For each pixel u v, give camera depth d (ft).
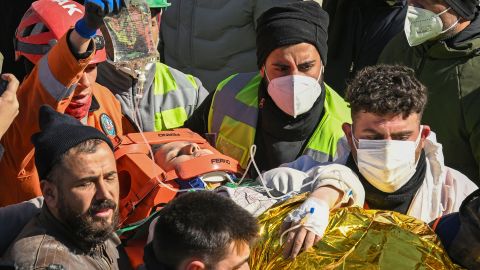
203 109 12.64
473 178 12.32
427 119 12.55
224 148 12.10
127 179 10.43
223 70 16.33
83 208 7.84
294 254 8.11
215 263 7.30
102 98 11.55
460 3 12.19
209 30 16.12
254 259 8.45
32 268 7.63
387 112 9.18
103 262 8.27
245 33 15.97
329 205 8.55
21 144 9.91
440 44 12.36
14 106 8.79
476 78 12.17
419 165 9.66
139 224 9.63
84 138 7.92
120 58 9.86
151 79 12.96
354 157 9.69
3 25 17.48
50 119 8.20
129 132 12.44
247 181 10.39
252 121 11.93
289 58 11.26
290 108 11.34
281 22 11.36
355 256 8.20
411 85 9.30
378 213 8.61
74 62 9.39
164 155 10.47
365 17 15.03
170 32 16.75
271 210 8.75
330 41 15.37
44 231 7.93
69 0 10.94
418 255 8.21
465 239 8.44
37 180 10.28
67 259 7.82
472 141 12.09
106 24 9.76
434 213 9.82
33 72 9.81
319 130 11.70
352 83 9.70
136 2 9.86
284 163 11.36
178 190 10.00
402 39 13.39
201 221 7.30
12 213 8.54
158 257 7.45
